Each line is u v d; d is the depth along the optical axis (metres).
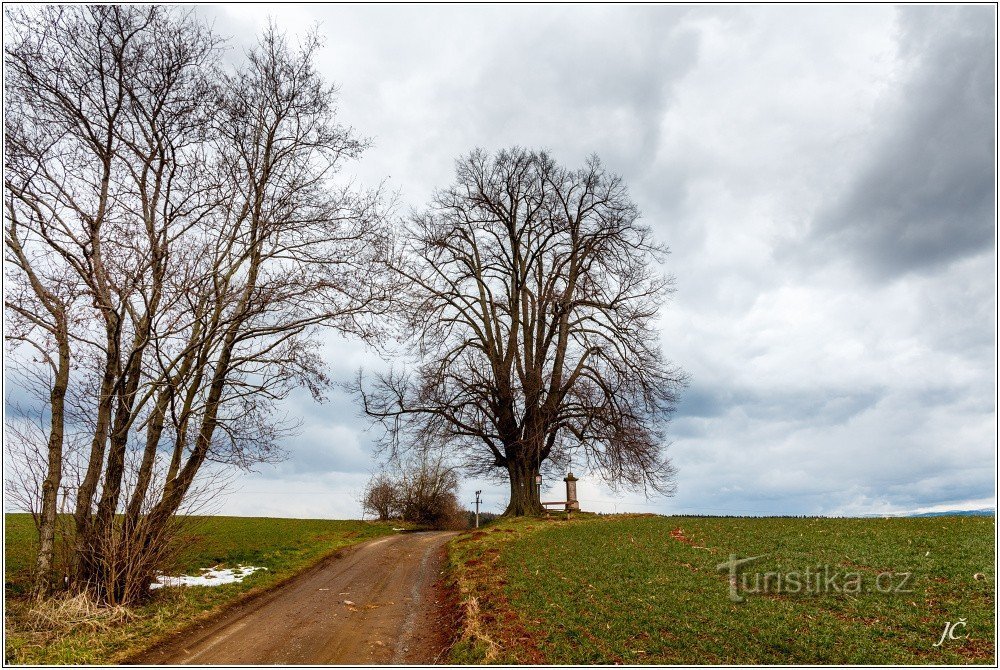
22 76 15.42
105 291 15.36
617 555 19.66
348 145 19.22
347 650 11.94
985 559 15.67
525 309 38.00
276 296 17.23
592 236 37.44
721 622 12.52
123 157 16.69
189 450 16.80
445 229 37.47
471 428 35.41
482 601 14.65
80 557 14.91
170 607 14.87
